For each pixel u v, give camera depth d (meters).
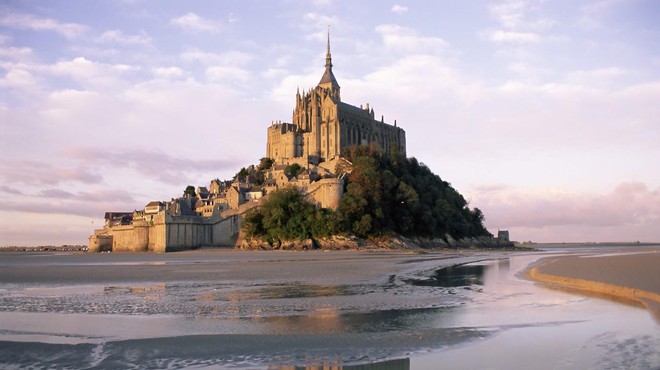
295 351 23.84
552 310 33.91
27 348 24.55
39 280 61.81
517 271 70.81
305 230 176.25
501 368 20.73
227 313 34.56
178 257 134.38
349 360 22.36
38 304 39.56
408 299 41.00
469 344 24.80
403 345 24.77
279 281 57.94
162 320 31.94
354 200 177.75
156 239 183.00
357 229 177.50
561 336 25.94
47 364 22.14
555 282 51.62
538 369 20.44
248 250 174.38
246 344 25.12
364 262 99.62
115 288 51.59
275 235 178.00
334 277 63.12
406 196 194.38
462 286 50.88
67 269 84.81
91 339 26.41
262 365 21.78
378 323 30.28
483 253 162.00
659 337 24.95
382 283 55.00
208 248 184.62
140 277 65.06
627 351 22.50
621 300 37.66
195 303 39.59
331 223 174.25
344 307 36.88
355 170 197.12
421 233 199.12
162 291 48.31
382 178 194.75
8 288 52.25
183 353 23.62
